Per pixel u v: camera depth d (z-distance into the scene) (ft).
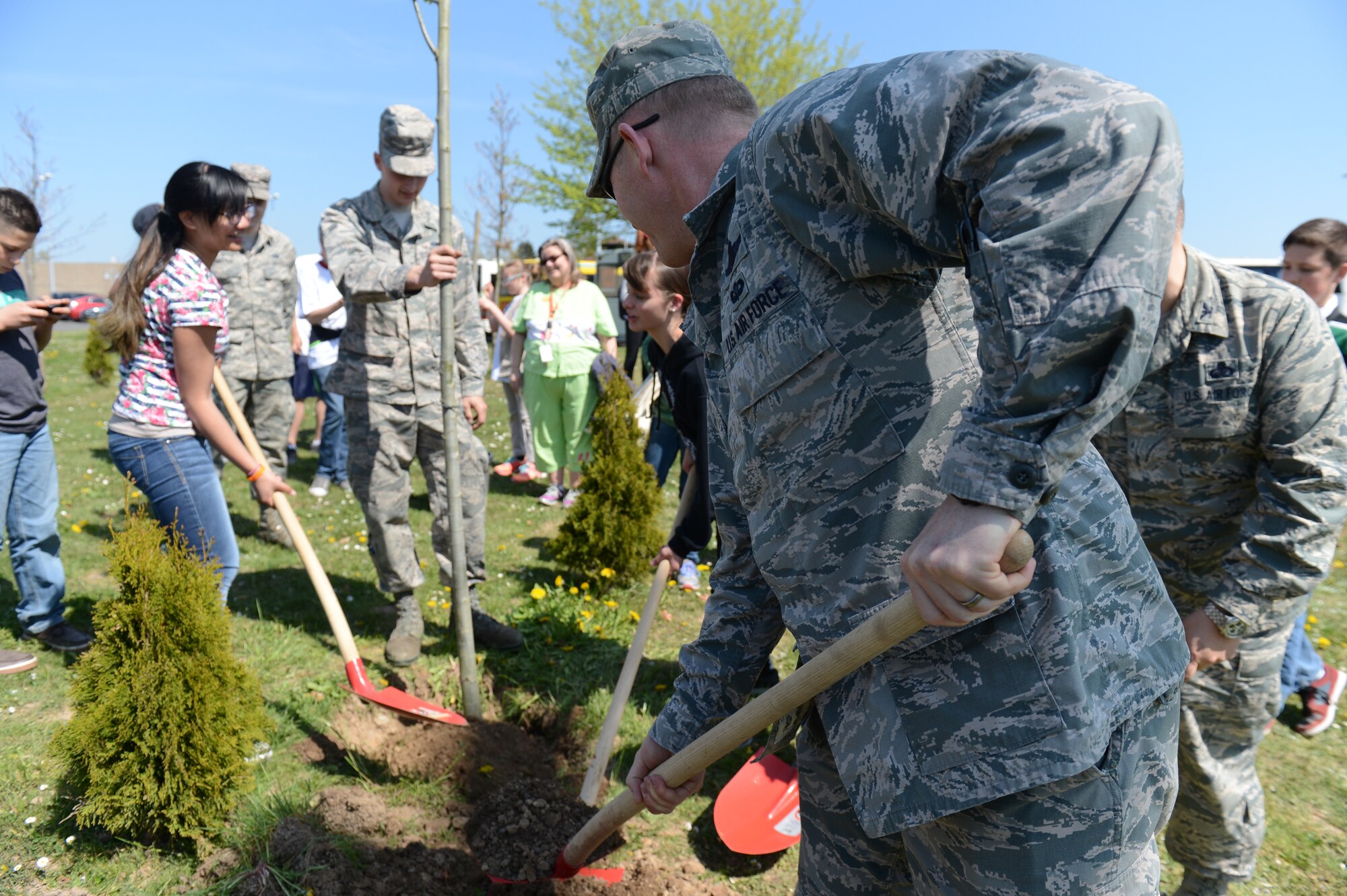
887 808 4.47
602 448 16.89
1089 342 3.29
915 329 4.26
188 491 11.27
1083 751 4.05
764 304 4.47
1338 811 10.43
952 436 4.26
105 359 42.14
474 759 10.40
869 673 4.60
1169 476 7.22
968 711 4.25
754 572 6.00
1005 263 3.42
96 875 8.25
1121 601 4.36
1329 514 6.50
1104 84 3.50
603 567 16.55
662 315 11.27
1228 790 7.48
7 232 12.07
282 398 20.44
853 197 4.03
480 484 13.73
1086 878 4.25
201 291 10.70
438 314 13.30
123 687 8.37
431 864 8.29
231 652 9.04
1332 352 6.49
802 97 4.24
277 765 10.13
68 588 15.20
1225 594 6.84
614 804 6.85
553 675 12.85
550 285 23.73
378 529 13.00
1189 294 6.62
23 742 10.29
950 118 3.66
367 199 13.00
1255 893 8.91
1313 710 12.30
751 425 4.71
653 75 5.13
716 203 4.78
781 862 9.21
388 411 12.83
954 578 3.52
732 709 6.20
